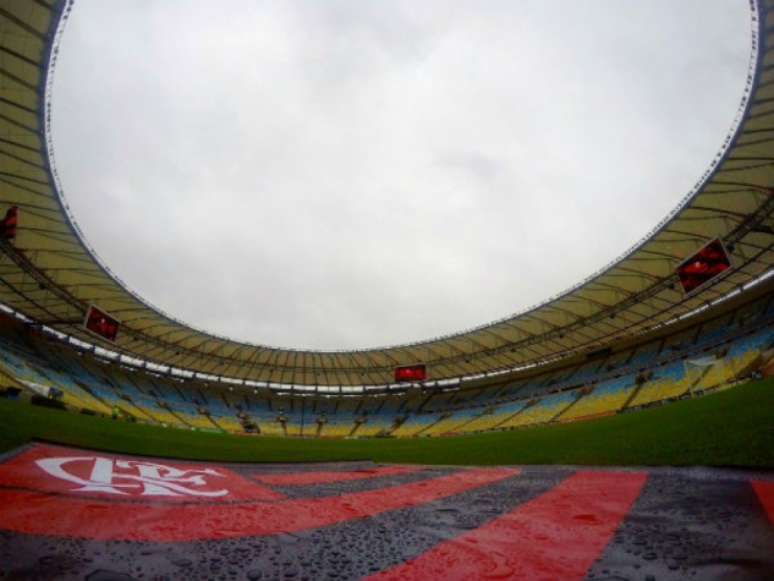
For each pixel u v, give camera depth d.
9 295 29.41
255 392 49.44
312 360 44.69
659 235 24.03
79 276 27.66
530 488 7.49
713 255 19.83
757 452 7.58
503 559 3.34
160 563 2.99
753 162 18.72
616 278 28.64
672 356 31.44
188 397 43.44
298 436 42.41
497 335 38.75
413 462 15.55
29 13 13.84
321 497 6.83
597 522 4.54
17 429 10.21
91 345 38.41
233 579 2.79
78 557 2.95
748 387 18.30
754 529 3.76
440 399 47.41
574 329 36.41
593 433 17.06
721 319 30.20
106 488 5.71
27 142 17.80
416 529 4.42
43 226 22.73
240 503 5.78
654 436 12.27
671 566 3.02
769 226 22.06
